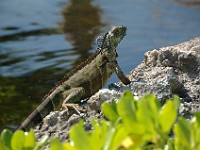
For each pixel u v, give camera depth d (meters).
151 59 11.20
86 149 4.72
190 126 4.73
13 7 25.98
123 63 16.95
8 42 20.72
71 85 10.98
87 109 9.69
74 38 20.80
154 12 23.86
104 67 11.10
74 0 26.39
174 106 4.92
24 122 10.87
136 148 4.57
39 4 26.30
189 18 22.69
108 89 9.59
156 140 4.57
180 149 4.70
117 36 11.16
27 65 17.78
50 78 16.41
